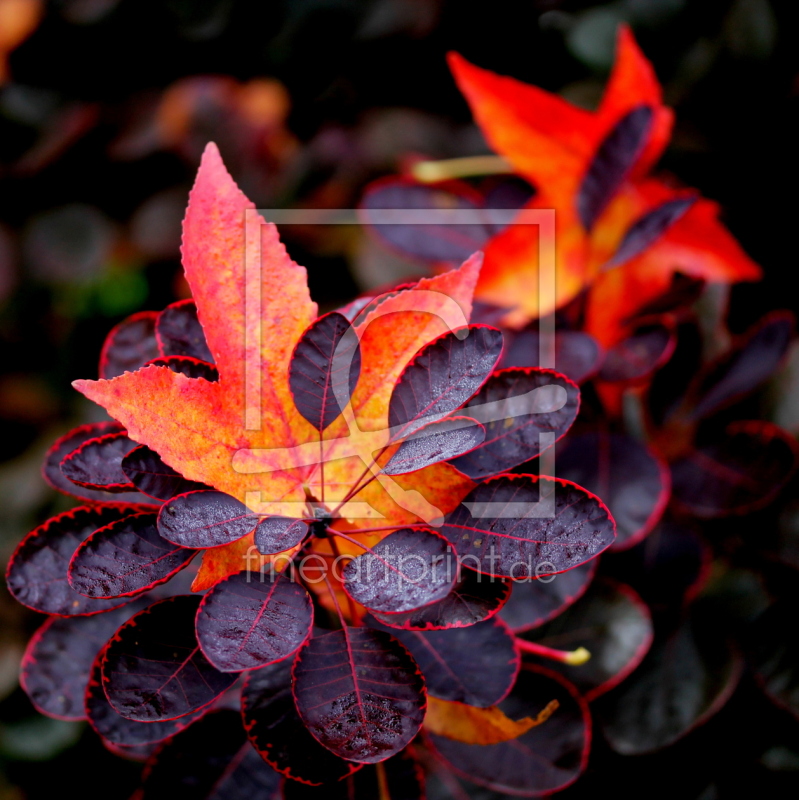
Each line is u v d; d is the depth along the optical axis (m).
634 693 0.66
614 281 0.69
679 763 0.68
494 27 0.95
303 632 0.54
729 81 0.79
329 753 0.56
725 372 0.68
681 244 0.69
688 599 0.67
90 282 1.23
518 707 0.61
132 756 0.62
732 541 0.70
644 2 0.84
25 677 0.60
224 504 0.55
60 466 0.56
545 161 0.69
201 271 0.56
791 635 0.67
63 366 1.28
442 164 0.71
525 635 0.64
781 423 0.70
